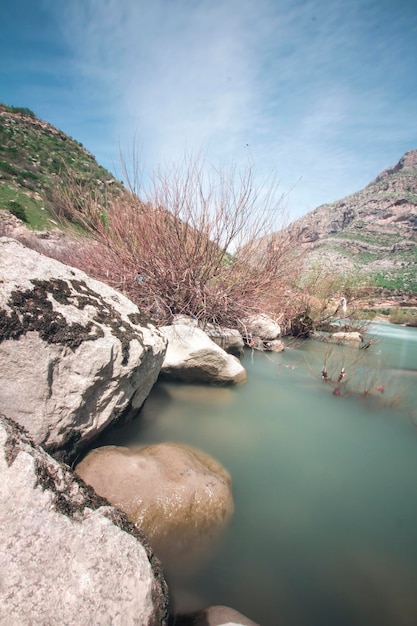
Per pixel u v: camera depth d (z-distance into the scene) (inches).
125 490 91.7
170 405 162.9
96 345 106.7
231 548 85.7
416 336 493.0
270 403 178.9
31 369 95.1
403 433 153.6
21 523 60.3
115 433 127.9
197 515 91.4
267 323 323.9
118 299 141.1
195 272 253.4
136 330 129.5
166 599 62.6
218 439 137.3
